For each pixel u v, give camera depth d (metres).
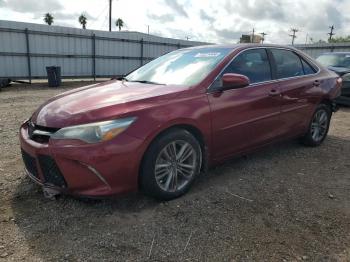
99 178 3.05
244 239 2.95
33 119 3.55
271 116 4.49
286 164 4.79
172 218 3.23
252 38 14.58
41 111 3.55
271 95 4.43
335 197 3.82
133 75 4.69
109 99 3.41
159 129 3.26
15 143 5.43
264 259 2.70
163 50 23.16
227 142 4.00
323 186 4.10
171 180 3.50
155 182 3.34
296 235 3.04
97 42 19.73
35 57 17.38
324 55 11.75
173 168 3.51
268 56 4.69
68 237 2.90
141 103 3.30
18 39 16.64
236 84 3.76
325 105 5.63
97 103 3.32
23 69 17.09
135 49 21.62
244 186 4.00
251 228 3.12
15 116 7.96
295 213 3.42
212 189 3.88
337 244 2.93
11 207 3.35
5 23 16.08
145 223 3.14
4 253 2.67
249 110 4.14
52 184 3.23
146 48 22.19
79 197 3.25
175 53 4.85
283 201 3.67
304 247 2.87
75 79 20.44
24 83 17.41
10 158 4.69
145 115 3.22
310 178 4.32
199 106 3.62
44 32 17.41
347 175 4.47
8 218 3.15
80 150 2.98
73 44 18.72
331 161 4.98
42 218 3.17
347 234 3.08
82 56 19.22
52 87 16.25
